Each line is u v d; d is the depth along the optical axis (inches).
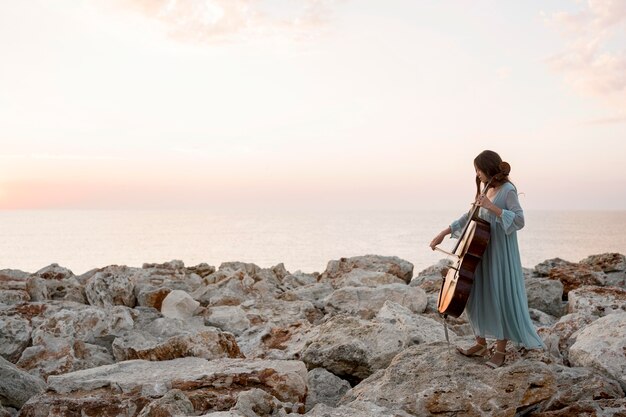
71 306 372.8
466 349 232.2
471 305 217.9
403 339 276.5
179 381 222.4
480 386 206.8
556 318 421.1
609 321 263.4
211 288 478.6
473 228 208.4
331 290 493.7
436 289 462.6
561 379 217.5
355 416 190.2
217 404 208.5
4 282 467.5
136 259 6993.1
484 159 207.6
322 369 269.6
